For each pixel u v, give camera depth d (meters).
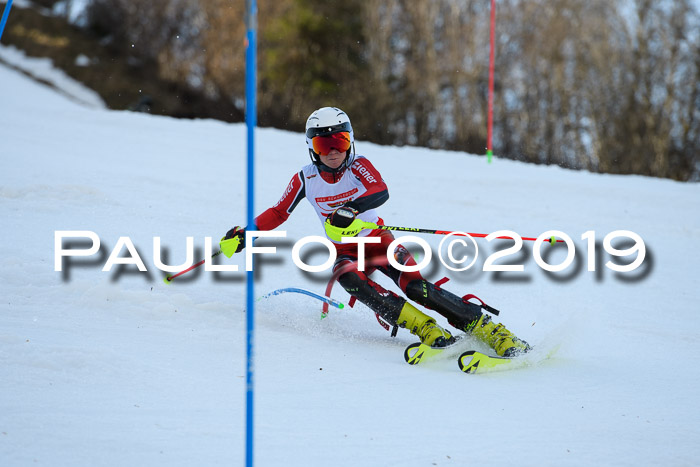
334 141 8.23
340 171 8.51
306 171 8.67
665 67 53.06
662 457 5.48
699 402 6.76
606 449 5.58
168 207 14.38
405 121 60.84
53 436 5.21
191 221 13.50
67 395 5.97
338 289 10.45
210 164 20.16
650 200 18.64
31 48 60.84
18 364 6.51
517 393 6.82
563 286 11.30
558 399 6.70
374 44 60.28
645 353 8.38
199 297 9.28
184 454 5.09
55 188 14.12
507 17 58.34
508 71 58.66
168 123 26.75
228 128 26.91
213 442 5.30
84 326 7.84
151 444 5.20
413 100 59.81
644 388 7.12
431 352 7.62
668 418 6.31
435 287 8.03
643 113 54.03
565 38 56.78
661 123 53.31
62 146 20.73
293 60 61.75
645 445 5.69
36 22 65.00
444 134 60.09
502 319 9.68
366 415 6.02
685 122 53.38
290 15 61.81
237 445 5.28
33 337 7.27
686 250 14.13
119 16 64.94
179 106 57.09
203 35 60.34
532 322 9.62
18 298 8.60
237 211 14.77
